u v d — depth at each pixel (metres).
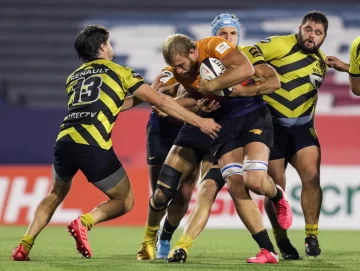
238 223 42.56
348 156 46.09
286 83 24.95
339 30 62.44
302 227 42.03
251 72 20.47
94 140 21.88
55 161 22.44
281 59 25.05
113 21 64.69
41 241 32.84
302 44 25.08
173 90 24.69
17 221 43.91
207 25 63.72
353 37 62.22
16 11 67.50
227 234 38.31
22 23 67.44
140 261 22.81
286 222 23.05
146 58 63.03
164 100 21.94
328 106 58.75
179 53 21.00
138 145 47.00
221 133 22.12
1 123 48.53
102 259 23.69
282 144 25.16
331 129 46.69
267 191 21.75
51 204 22.95
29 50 66.94
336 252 27.89
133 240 34.00
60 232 38.66
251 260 22.20
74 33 67.50
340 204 42.53
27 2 67.62
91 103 21.97
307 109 25.12
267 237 22.27
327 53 61.97
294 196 42.53
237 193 21.97
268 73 21.56
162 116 24.67
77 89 22.34
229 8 67.19
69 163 22.17
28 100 65.75
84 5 67.81
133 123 47.28
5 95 61.78
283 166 25.41
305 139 25.19
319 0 66.31
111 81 22.19
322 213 42.50
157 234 26.30
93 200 43.97
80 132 21.86
